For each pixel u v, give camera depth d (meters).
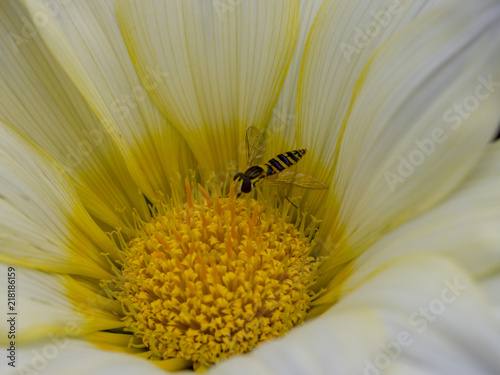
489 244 0.06
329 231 0.08
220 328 0.08
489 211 0.06
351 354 0.06
